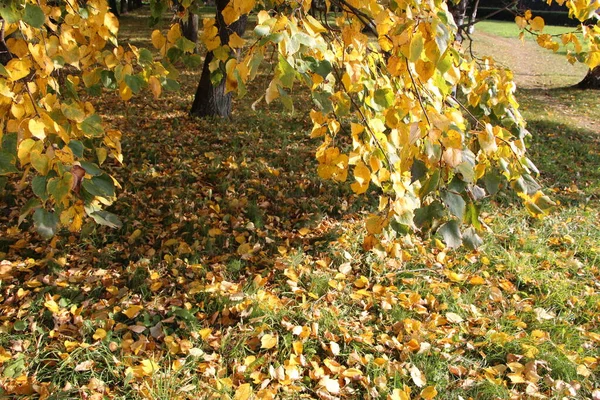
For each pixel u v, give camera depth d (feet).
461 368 8.95
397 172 5.67
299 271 11.78
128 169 16.99
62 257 11.66
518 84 46.65
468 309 10.69
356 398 8.34
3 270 11.05
